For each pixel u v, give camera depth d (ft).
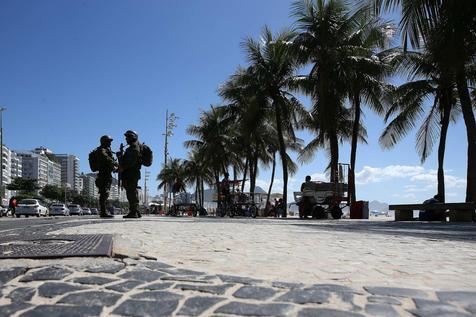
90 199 489.67
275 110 105.40
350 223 48.80
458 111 93.15
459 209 52.80
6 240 21.88
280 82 104.63
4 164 392.47
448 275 14.02
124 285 12.17
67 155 607.37
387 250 20.03
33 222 50.03
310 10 86.43
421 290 11.66
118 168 52.03
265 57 104.42
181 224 38.58
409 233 29.96
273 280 12.92
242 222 46.14
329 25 85.51
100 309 10.33
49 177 540.11
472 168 58.59
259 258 17.42
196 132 154.51
